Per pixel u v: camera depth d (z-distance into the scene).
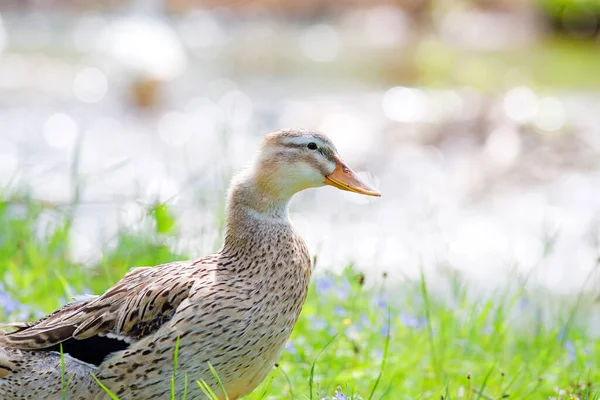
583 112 21.80
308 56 29.45
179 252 10.09
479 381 8.10
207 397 6.45
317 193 16.28
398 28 34.38
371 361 8.11
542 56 30.84
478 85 25.45
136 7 26.98
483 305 10.48
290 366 7.87
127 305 6.43
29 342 6.42
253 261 6.60
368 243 14.03
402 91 24.20
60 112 20.91
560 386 8.12
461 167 18.08
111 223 12.73
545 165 18.08
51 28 31.20
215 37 31.91
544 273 13.26
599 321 11.26
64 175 15.84
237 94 23.44
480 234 14.88
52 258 9.71
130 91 22.17
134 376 6.32
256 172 6.82
